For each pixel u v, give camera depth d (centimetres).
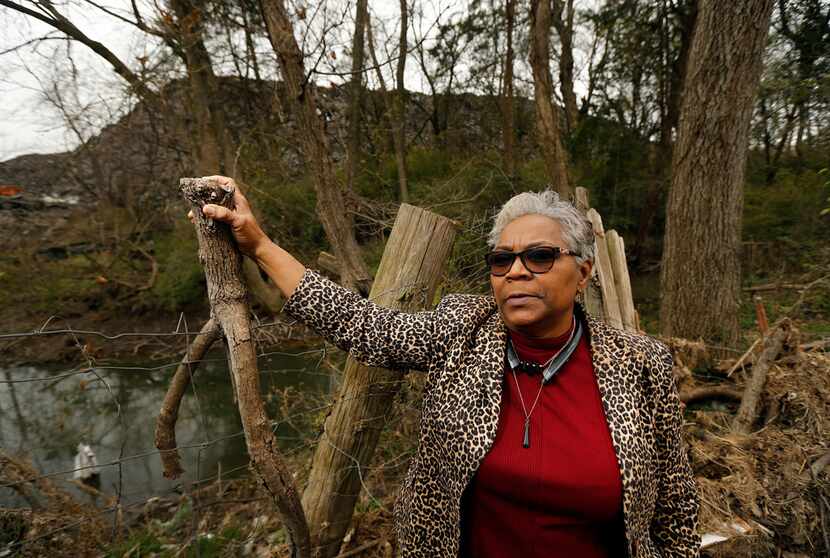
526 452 103
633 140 955
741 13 380
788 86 682
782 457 232
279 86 628
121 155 889
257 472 120
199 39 568
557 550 106
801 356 295
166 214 969
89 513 229
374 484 247
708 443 256
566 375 110
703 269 427
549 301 105
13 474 217
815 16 694
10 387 573
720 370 359
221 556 233
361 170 817
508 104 914
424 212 166
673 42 915
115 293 957
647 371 107
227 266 117
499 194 763
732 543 195
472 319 117
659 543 118
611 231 329
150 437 483
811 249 710
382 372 165
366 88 961
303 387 334
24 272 926
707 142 412
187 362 141
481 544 114
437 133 1347
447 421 108
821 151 786
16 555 202
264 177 679
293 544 140
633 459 100
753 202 868
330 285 121
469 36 1170
